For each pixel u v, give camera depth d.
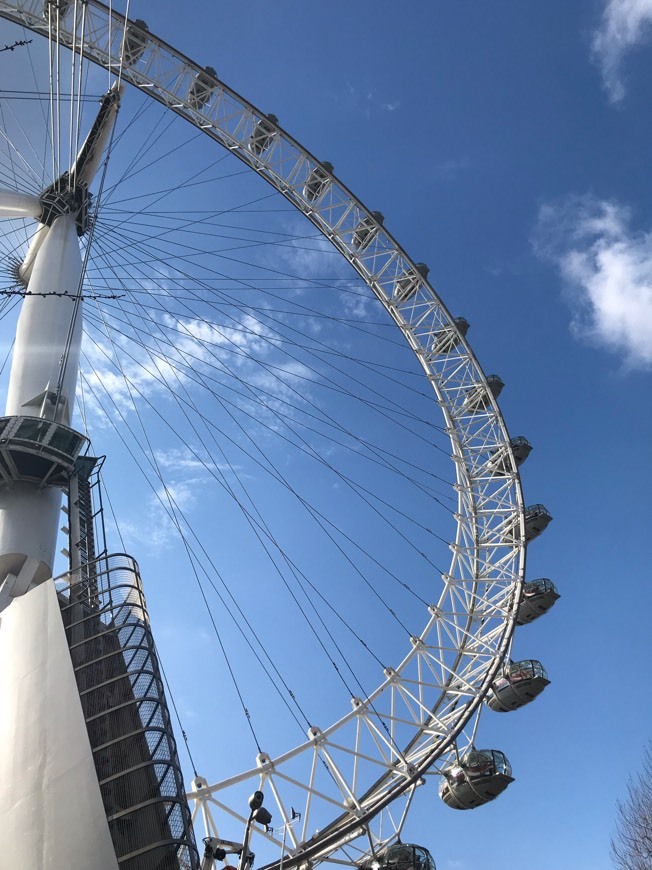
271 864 27.77
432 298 45.62
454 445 44.28
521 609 42.03
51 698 23.28
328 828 30.84
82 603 26.94
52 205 40.66
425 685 34.62
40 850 20.23
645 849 37.47
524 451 44.50
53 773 21.61
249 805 21.02
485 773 32.16
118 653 25.06
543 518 42.44
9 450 30.66
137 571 28.52
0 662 24.88
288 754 30.27
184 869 20.25
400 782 31.39
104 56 41.44
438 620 37.62
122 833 20.52
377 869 27.95
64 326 35.81
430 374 45.66
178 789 21.69
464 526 42.03
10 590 28.95
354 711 32.19
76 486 32.31
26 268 41.22
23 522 30.92
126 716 23.23
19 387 33.84
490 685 34.34
